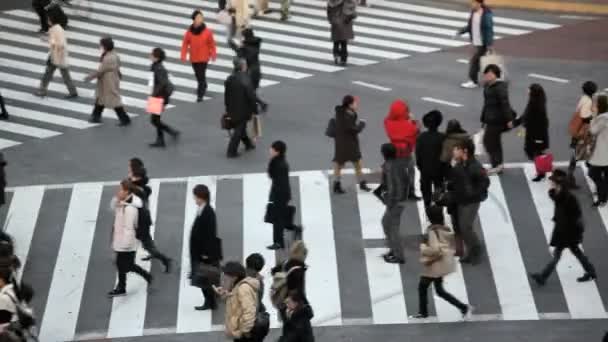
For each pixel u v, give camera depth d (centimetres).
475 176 4050
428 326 3809
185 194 4684
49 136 5284
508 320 3841
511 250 4250
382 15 6812
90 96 5769
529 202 4550
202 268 3806
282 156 4181
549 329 3778
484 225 4406
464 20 6738
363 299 3972
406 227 4403
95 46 6444
